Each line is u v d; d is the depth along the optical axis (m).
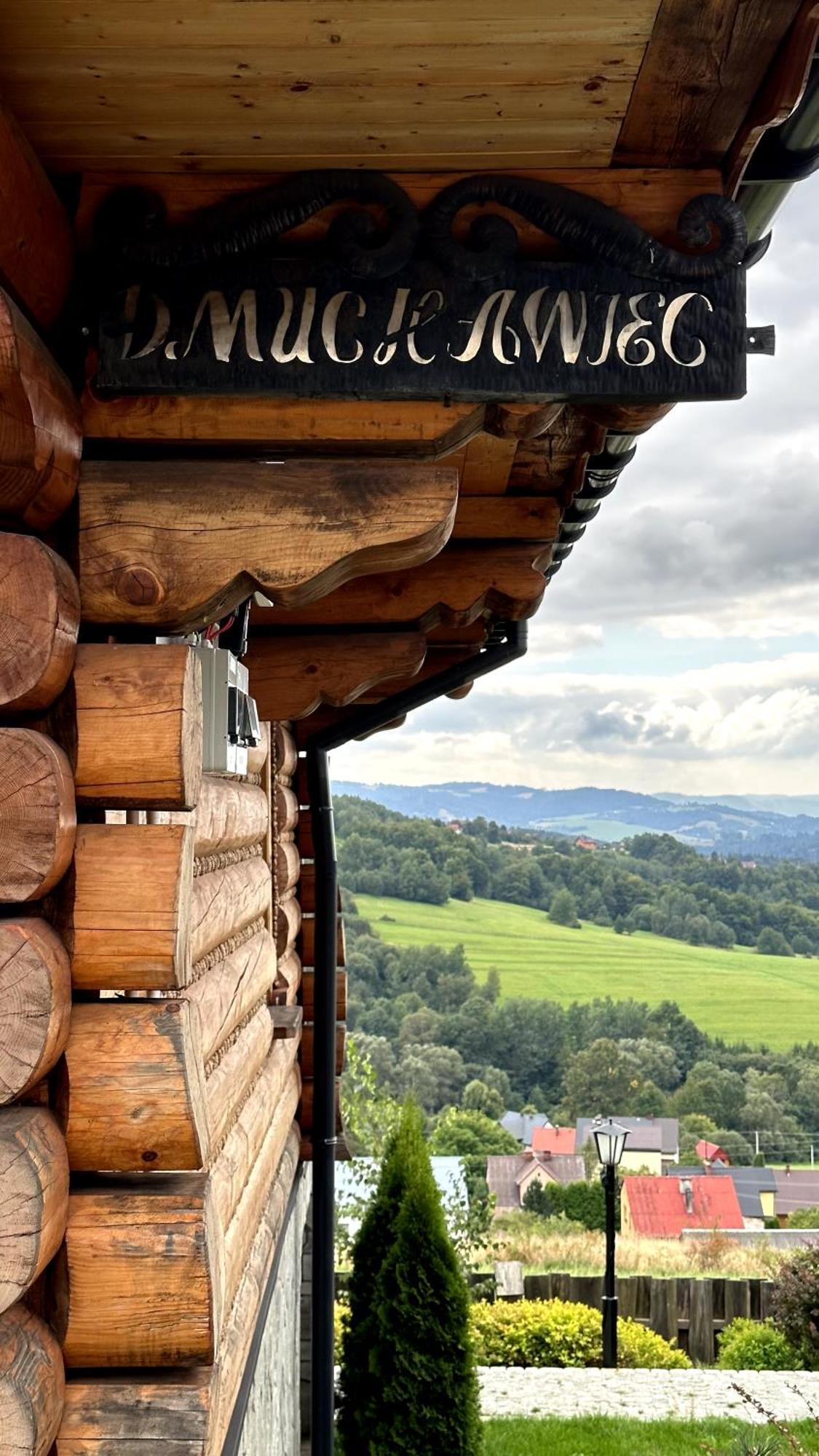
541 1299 11.55
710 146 1.88
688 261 1.89
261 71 1.67
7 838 1.72
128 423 1.95
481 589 3.86
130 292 1.89
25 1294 1.80
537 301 1.90
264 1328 3.51
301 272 1.89
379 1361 6.77
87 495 1.93
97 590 1.92
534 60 1.66
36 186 1.71
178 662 1.87
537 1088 52.03
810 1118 51.34
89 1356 1.80
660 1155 40.12
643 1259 15.80
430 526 1.94
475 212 1.92
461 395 1.91
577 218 1.88
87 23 1.56
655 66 1.67
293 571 1.93
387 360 1.89
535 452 3.29
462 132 1.81
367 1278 7.10
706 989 70.81
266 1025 4.16
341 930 6.15
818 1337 10.26
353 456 2.05
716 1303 11.45
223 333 1.89
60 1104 1.81
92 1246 1.79
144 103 1.72
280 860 5.36
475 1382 6.81
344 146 1.84
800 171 1.99
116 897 1.83
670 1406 8.69
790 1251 15.39
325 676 4.00
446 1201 12.65
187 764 1.85
